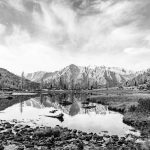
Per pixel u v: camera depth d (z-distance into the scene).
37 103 73.62
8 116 42.28
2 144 21.20
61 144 21.31
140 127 29.36
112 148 19.47
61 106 64.06
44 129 26.28
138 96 72.75
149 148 17.98
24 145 20.97
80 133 26.20
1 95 110.25
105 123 33.72
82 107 60.00
